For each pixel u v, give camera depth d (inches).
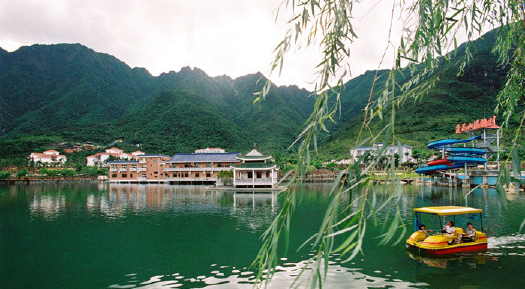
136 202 1492.4
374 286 411.2
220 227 862.5
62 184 3112.7
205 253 599.5
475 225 792.3
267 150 5580.7
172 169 3181.6
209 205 1364.4
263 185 2384.4
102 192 2094.0
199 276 474.0
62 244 682.2
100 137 6072.8
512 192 1620.3
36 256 592.1
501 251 560.7
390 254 546.6
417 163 3036.4
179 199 1627.7
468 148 1914.4
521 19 165.3
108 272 498.6
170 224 912.3
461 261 508.1
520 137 113.9
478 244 568.7
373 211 108.0
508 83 188.9
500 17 168.2
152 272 495.8
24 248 650.8
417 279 434.3
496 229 743.1
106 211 1188.5
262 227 857.5
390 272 461.4
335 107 117.3
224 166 3189.0
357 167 111.7
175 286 437.7
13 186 2790.4
